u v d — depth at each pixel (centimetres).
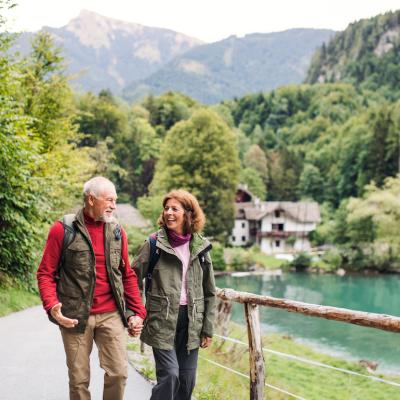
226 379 725
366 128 9669
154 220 5112
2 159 1192
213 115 5950
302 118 17338
